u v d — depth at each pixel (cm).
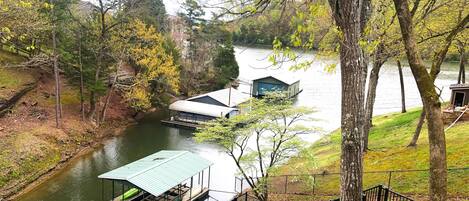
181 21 5572
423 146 2039
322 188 1989
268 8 677
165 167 2317
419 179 1648
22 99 3278
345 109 824
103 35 3353
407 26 711
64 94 3716
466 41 1930
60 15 3081
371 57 1978
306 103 4959
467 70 6397
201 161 2534
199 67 5409
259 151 1956
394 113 3400
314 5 643
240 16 687
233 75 5819
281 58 780
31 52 3409
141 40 3731
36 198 2247
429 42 1669
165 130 3806
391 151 2134
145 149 3209
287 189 2109
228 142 1952
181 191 2367
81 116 3491
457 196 1383
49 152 2750
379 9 1541
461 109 2253
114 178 2119
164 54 3941
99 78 3466
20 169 2434
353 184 833
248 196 2233
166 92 4828
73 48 3281
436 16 1675
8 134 2714
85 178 2569
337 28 777
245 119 2014
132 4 3500
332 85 6225
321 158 2494
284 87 5284
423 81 707
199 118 4088
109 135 3491
